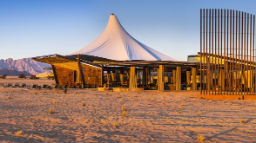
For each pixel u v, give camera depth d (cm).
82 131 858
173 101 1936
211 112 1321
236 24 2033
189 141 730
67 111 1342
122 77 4397
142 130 880
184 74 4303
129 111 1358
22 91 3067
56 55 3444
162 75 3262
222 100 2023
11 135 785
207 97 2164
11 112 1280
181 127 930
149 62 3222
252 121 1056
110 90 3306
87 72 3866
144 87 3597
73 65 3894
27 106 1485
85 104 1686
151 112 1318
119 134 816
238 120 1080
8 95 2422
